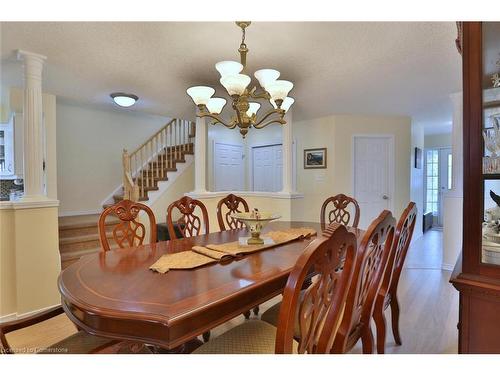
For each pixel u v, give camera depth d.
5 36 2.24
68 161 5.32
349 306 1.24
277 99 2.18
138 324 1.06
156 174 5.76
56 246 2.72
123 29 2.13
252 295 1.34
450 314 2.58
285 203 4.16
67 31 2.16
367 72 2.97
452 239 3.88
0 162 4.31
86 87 3.49
